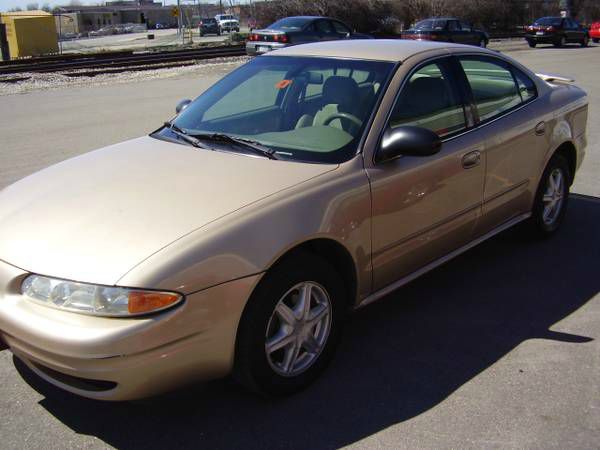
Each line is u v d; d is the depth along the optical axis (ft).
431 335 12.01
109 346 8.00
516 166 14.38
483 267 15.10
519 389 10.27
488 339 11.85
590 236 17.02
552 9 147.54
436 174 11.91
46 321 8.31
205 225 8.91
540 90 15.71
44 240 9.02
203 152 11.49
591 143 27.68
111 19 339.36
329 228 9.88
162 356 8.32
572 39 94.99
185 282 8.36
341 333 10.81
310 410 9.81
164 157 11.37
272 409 9.83
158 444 9.07
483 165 13.17
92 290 8.19
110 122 33.99
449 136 12.55
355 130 11.17
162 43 147.43
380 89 11.66
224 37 163.22
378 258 11.09
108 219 9.21
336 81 12.25
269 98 12.76
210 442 9.11
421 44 13.44
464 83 13.28
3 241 9.32
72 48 130.93
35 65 63.05
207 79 53.83
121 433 9.29
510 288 13.98
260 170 10.43
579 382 10.44
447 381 10.53
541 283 14.23
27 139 29.84
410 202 11.44
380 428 9.37
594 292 13.78
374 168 10.83
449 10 126.11
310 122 11.76
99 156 12.05
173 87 48.75
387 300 13.47
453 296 13.62
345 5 110.42
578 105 16.78
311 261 9.82
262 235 9.09
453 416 9.61
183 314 8.35
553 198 16.37
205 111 13.23
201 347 8.64
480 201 13.38
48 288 8.44
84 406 9.89
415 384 10.46
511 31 133.90
